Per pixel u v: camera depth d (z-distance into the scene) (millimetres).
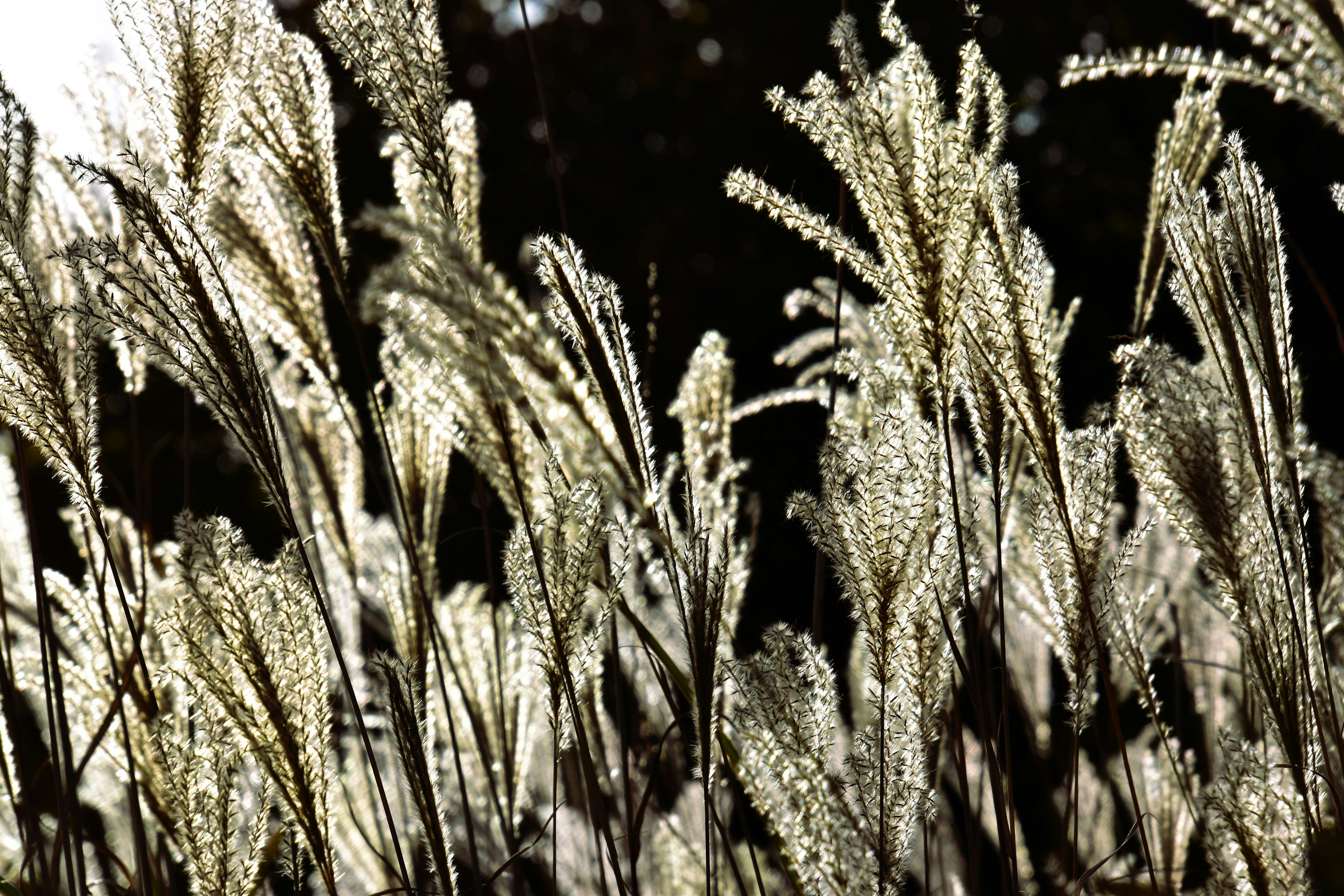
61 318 1823
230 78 1876
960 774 1865
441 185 1820
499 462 2004
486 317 1635
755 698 1830
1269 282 1800
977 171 1776
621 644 2232
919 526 1791
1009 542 2059
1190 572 2211
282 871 1900
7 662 1975
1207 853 1879
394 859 2197
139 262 1760
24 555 2205
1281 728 1818
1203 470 1796
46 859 1929
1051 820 2188
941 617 1825
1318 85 1922
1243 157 1816
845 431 1953
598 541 1822
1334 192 1892
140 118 2094
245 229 1969
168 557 2041
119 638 2012
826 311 2523
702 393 2146
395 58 1807
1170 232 1836
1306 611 1828
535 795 2676
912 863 2389
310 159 1882
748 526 2219
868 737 1825
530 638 1840
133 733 1983
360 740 2193
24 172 1872
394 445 2080
